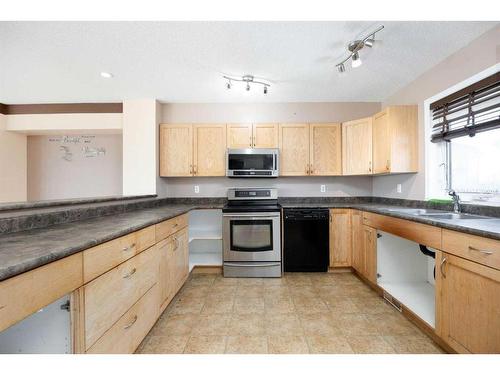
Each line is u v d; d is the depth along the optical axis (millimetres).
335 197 3523
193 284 2695
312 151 3244
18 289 732
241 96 3223
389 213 2129
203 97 3240
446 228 1471
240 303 2250
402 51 2139
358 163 3061
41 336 964
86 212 1780
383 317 1989
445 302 1485
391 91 3078
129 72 2500
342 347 1622
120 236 1284
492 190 1974
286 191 3553
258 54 2172
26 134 3717
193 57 2215
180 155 3289
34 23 1717
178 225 2355
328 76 2635
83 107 3334
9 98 3182
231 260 2906
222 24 1753
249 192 3279
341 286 2619
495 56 1812
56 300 875
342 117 3465
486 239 1209
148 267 1643
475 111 2020
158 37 1903
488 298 1204
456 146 2334
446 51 2146
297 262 2975
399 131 2646
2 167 3422
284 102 3465
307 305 2201
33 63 2295
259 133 3266
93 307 1060
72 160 3910
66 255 902
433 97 2439
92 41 1951
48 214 1465
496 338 1166
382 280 2396
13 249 891
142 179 3188
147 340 1707
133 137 3215
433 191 2500
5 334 969
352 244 2963
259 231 2908
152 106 3232
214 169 3271
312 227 2969
